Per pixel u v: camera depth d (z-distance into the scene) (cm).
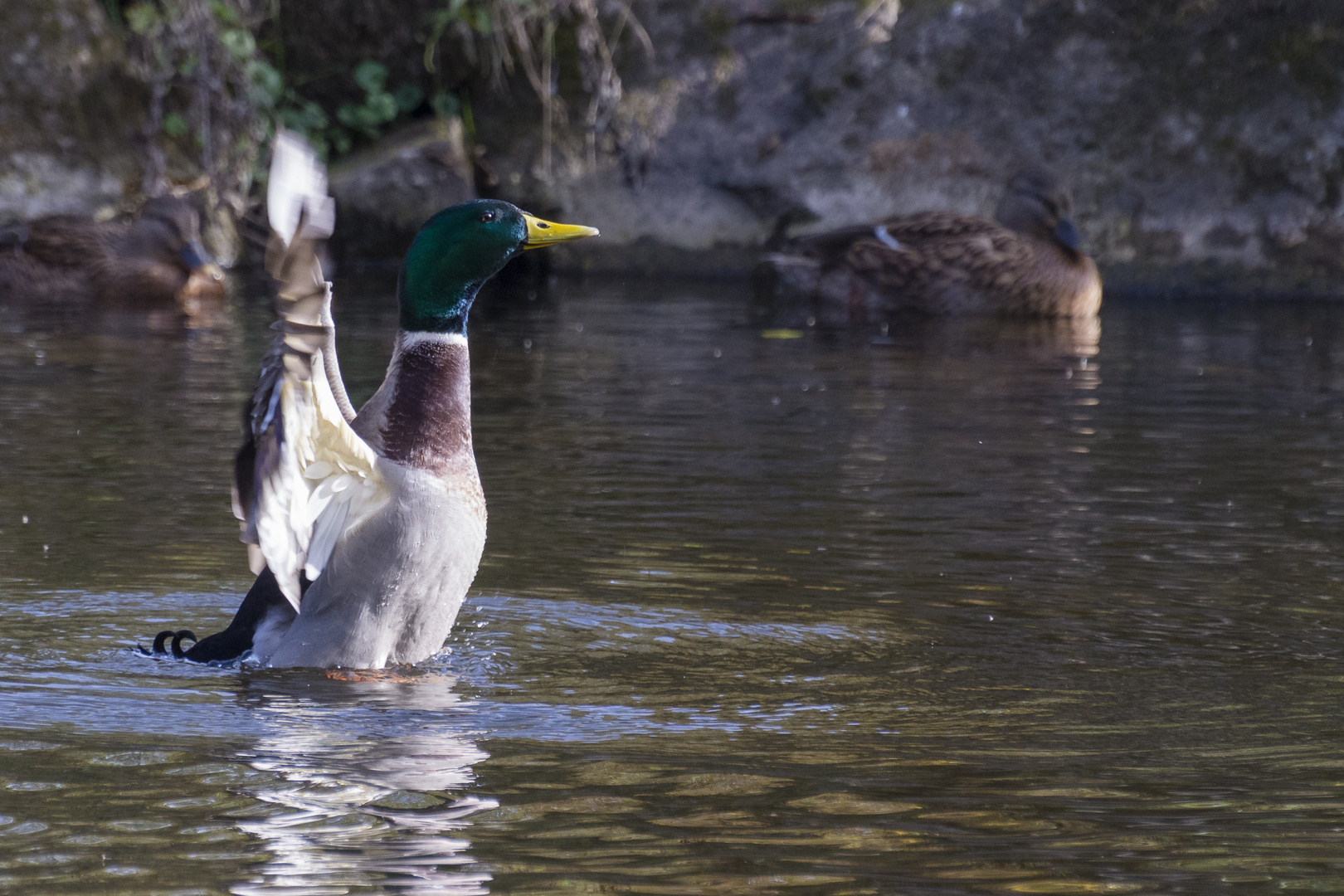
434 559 721
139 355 1725
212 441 1266
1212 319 2289
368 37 2706
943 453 1280
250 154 2609
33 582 872
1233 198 2588
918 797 565
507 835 524
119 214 2594
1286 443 1339
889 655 766
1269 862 509
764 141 2667
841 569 930
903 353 1888
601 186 2703
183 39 2567
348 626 723
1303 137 2545
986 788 576
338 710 666
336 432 682
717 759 607
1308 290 2567
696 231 2703
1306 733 645
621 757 608
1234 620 830
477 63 2697
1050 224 2373
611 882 488
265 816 539
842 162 2642
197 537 979
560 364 1742
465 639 785
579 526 1027
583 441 1313
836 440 1333
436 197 2655
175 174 2631
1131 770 598
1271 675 733
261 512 678
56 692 687
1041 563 948
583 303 2336
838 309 2366
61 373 1589
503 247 742
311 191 612
